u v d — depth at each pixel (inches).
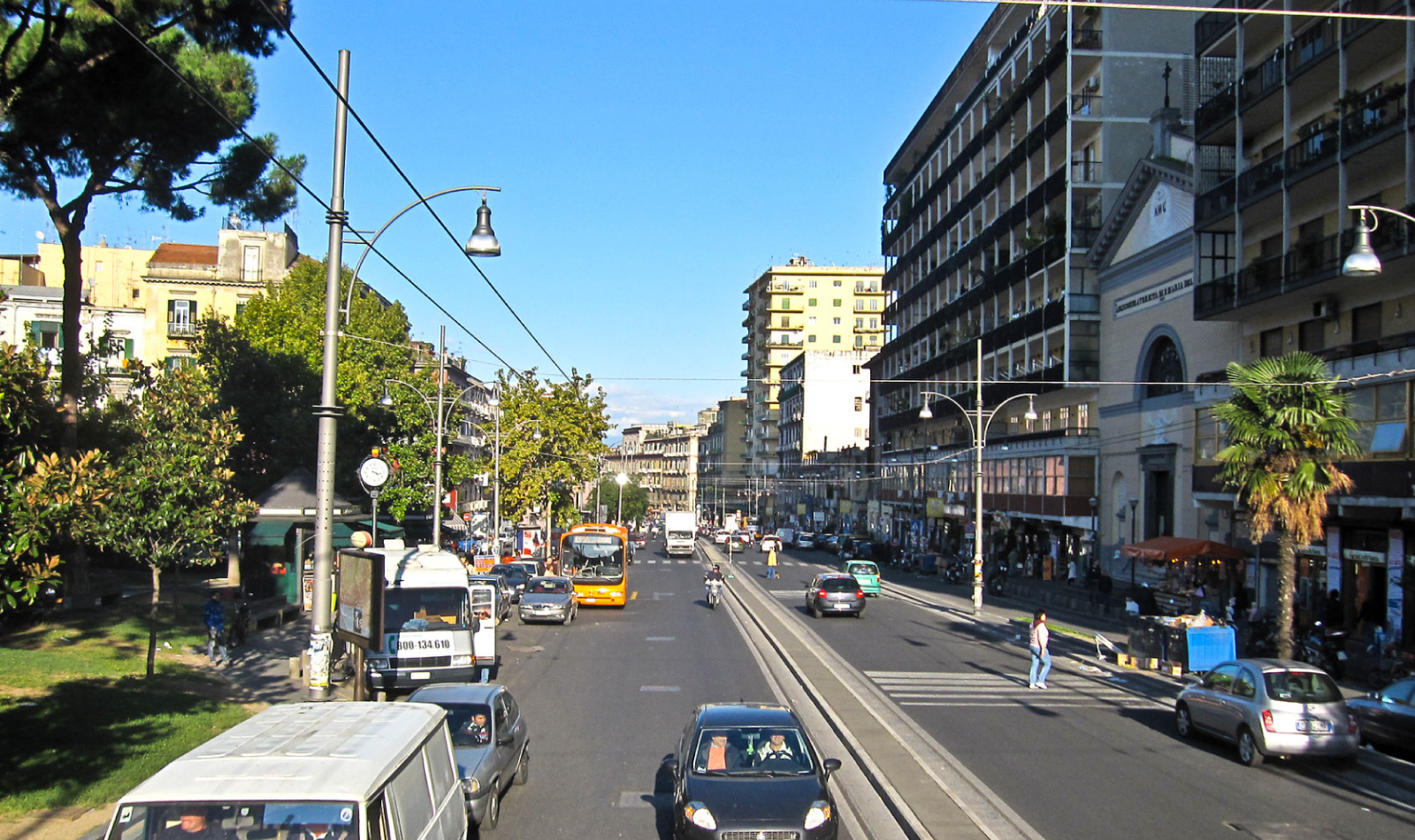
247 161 1029.8
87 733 533.0
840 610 1381.6
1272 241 1194.0
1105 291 1669.5
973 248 2239.2
